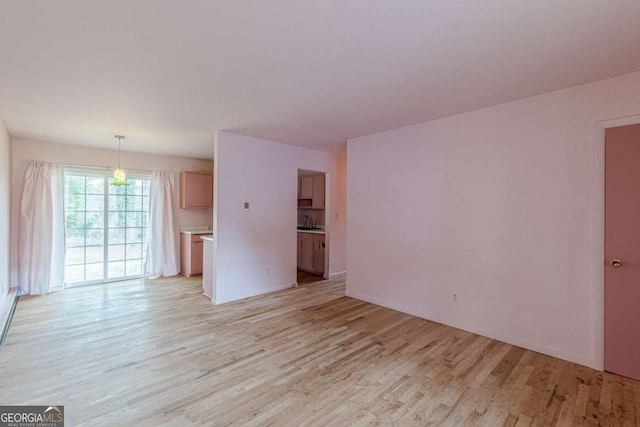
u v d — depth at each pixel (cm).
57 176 464
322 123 365
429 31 176
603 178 242
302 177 677
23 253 439
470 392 214
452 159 334
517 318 288
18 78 236
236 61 212
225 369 242
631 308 231
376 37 182
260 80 243
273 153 473
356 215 439
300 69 224
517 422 184
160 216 568
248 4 151
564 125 261
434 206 350
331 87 257
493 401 204
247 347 281
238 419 184
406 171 377
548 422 184
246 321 347
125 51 197
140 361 253
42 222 448
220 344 287
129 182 547
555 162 266
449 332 319
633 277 230
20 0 145
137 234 558
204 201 611
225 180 415
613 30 174
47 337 299
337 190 581
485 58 208
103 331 315
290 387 218
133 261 555
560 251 264
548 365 251
